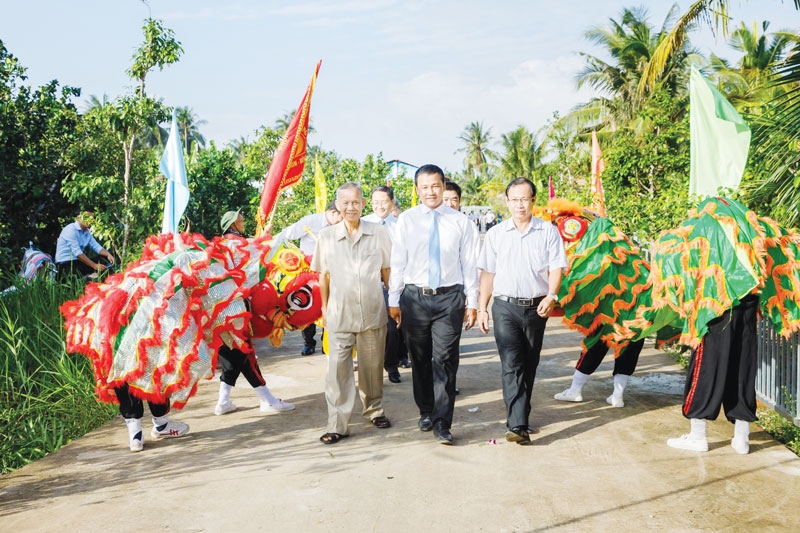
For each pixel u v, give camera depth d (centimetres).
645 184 1214
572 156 1852
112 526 335
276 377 655
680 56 2091
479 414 521
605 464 406
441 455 429
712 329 410
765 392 524
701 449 425
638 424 485
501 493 366
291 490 377
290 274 520
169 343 428
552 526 325
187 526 334
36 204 1062
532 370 458
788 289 416
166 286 434
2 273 805
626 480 380
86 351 434
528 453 429
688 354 707
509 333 445
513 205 441
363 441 461
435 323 453
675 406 530
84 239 912
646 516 333
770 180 688
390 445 450
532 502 353
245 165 1288
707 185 469
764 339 525
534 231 442
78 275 856
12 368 580
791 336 472
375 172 1962
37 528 335
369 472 402
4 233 970
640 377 623
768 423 494
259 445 457
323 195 897
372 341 473
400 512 345
